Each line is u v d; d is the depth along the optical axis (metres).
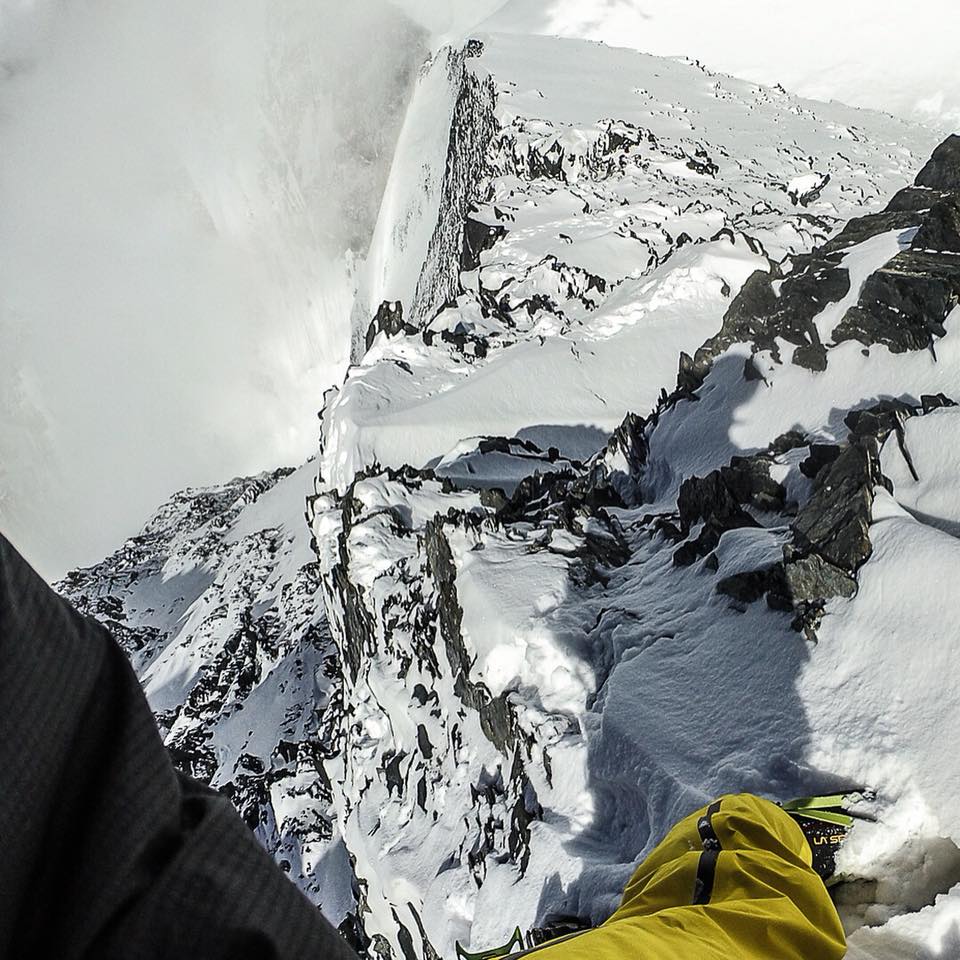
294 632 38.06
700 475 11.33
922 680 5.26
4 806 0.71
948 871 4.41
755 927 2.09
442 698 10.52
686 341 21.11
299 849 20.31
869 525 6.38
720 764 5.61
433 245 57.75
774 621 6.49
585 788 6.56
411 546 14.62
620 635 7.82
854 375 10.10
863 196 34.06
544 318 24.84
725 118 50.69
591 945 1.75
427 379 22.31
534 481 13.71
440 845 8.80
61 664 0.79
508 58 68.44
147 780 0.81
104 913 0.75
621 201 34.38
